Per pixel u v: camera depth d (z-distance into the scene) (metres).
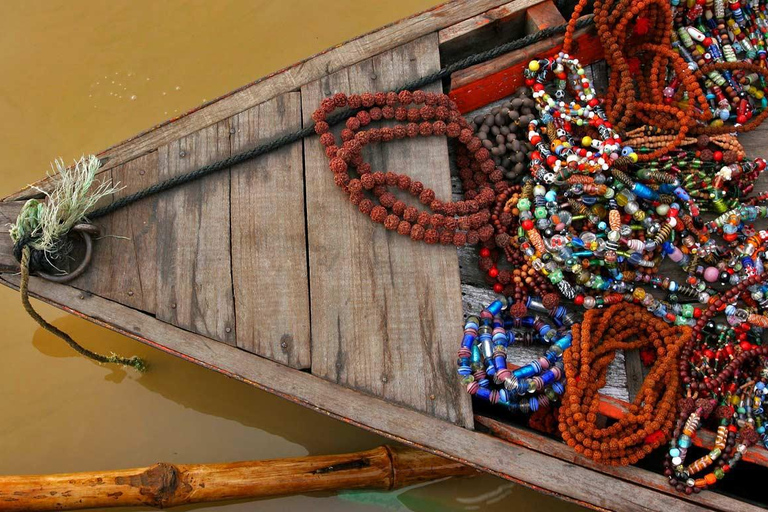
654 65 2.98
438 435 2.60
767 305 2.87
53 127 3.74
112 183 2.76
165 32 3.95
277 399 3.33
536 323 2.88
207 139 2.81
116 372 3.36
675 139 2.91
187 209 2.75
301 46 3.96
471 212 2.81
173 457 3.21
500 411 2.92
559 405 2.84
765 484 2.91
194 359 2.65
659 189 2.90
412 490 3.13
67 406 3.28
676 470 2.60
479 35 3.03
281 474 2.96
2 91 3.79
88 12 3.96
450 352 2.67
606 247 2.79
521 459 2.59
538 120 3.00
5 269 2.66
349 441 3.25
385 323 2.68
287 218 2.75
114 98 3.81
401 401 2.63
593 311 2.80
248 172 2.79
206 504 3.08
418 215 2.73
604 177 2.87
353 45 2.93
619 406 2.67
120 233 2.72
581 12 2.99
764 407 2.74
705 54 3.07
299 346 2.65
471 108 3.15
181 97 3.82
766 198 3.03
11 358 3.36
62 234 2.61
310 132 2.80
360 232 2.74
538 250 2.83
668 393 2.68
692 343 2.78
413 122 2.84
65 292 2.68
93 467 3.17
